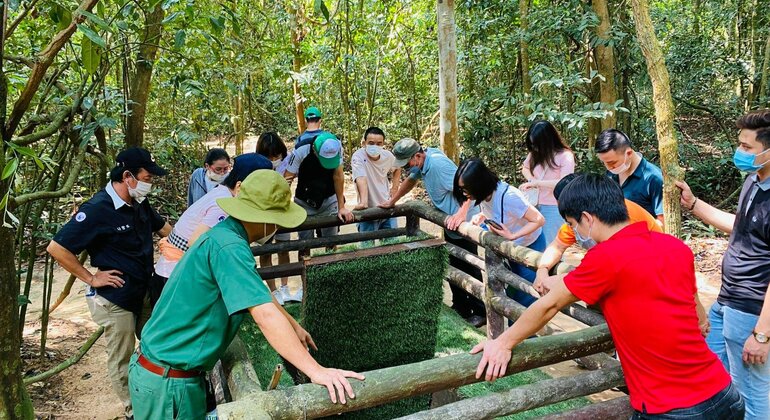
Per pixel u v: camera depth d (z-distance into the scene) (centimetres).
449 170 378
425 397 282
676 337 162
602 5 582
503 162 924
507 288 358
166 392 182
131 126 375
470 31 735
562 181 238
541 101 605
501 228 322
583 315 256
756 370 233
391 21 926
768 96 755
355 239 384
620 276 163
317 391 153
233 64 636
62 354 414
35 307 504
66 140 328
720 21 1004
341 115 1154
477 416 176
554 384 190
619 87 720
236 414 142
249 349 298
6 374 206
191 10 312
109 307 300
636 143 788
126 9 317
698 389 164
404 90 1065
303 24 943
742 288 235
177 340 180
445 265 262
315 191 426
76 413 341
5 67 354
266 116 1368
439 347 327
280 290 426
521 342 185
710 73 866
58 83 327
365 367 258
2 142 185
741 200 238
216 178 370
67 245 284
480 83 825
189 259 179
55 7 216
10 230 202
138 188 297
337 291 236
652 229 226
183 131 683
